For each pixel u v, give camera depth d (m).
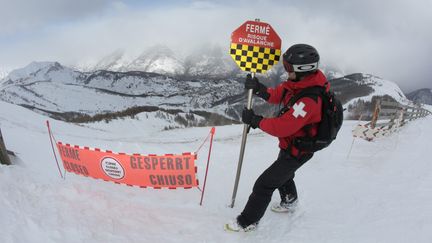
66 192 3.71
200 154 8.64
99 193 3.92
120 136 17.69
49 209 3.24
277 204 4.05
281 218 3.85
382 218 3.67
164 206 3.97
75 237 2.87
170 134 18.72
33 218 2.98
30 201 3.28
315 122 3.02
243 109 3.51
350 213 3.91
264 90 3.58
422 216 3.64
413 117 16.88
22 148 6.62
